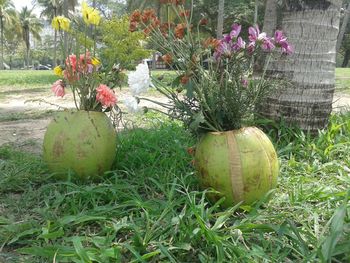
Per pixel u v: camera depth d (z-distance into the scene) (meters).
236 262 0.51
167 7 0.76
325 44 1.00
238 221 0.62
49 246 0.55
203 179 0.69
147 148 0.99
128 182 0.80
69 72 0.84
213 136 0.68
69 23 0.87
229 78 0.70
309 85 1.00
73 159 0.79
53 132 0.80
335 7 1.00
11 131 1.48
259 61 1.03
